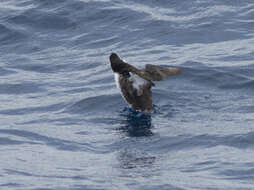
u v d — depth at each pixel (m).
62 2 39.34
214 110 23.77
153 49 33.19
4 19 37.81
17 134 21.80
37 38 35.78
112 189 16.28
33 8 38.94
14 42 35.44
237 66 28.62
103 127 22.67
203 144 20.14
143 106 23.30
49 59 32.94
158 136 21.28
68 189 16.25
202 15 37.06
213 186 16.34
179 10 38.22
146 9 38.53
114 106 24.91
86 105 25.25
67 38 35.66
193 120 22.77
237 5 38.19
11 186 16.39
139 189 16.33
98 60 32.22
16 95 27.78
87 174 17.61
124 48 33.81
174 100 25.08
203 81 27.09
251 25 35.31
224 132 21.02
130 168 18.16
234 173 17.27
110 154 19.73
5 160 18.78
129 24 36.66
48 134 21.86
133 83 23.03
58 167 18.23
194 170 17.72
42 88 28.47
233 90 25.98
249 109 23.55
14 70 31.50
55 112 24.88
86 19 37.50
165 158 19.08
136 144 20.59
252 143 19.83
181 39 34.28
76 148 20.36
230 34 34.34
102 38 35.34
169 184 16.56
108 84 28.17
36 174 17.53
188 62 29.72
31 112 25.08
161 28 35.72
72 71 31.00
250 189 16.05
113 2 39.47
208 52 31.69
